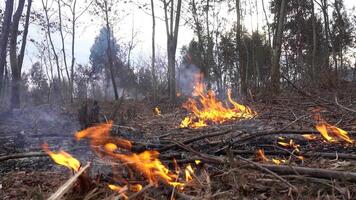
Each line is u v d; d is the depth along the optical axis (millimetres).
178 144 5820
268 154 6273
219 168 5312
